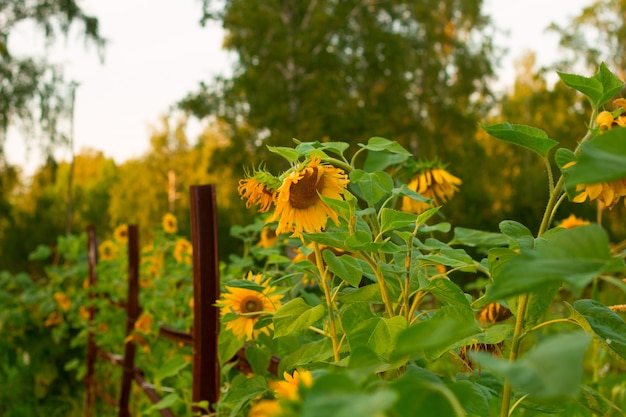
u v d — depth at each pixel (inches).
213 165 805.9
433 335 21.7
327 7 844.0
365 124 735.7
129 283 152.4
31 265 485.1
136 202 1473.9
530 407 48.1
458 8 939.3
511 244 44.2
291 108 771.4
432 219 185.6
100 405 198.2
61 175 1144.8
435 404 22.9
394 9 901.8
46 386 219.0
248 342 79.0
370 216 57.9
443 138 893.8
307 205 54.5
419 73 911.7
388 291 54.2
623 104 44.4
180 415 114.7
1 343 225.8
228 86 812.0
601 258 24.2
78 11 635.5
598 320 42.8
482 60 929.5
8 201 634.2
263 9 821.9
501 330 47.0
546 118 1018.7
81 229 572.4
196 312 84.2
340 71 796.0
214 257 84.3
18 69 611.2
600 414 47.3
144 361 155.3
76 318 214.4
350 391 20.4
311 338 73.5
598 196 43.1
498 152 962.7
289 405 21.4
